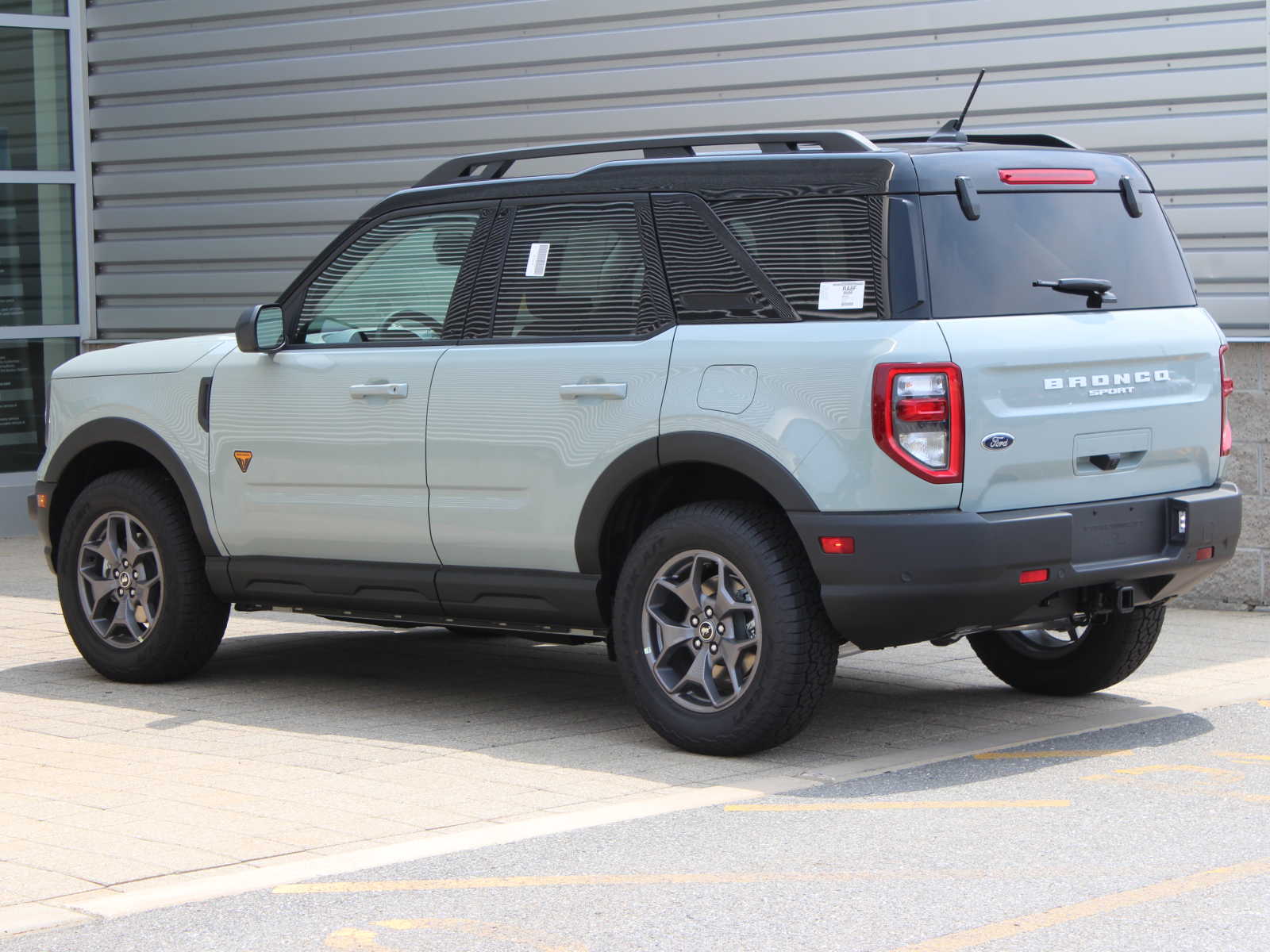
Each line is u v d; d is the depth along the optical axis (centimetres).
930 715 749
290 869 518
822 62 1195
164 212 1544
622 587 681
